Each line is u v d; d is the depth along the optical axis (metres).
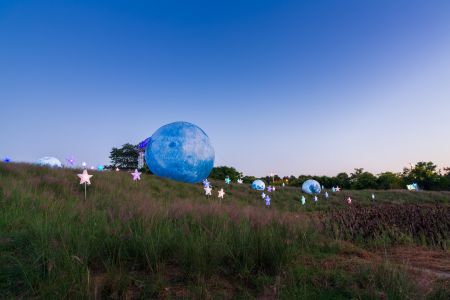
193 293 3.19
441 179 51.50
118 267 3.76
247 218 6.56
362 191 32.75
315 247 5.41
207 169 22.11
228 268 3.96
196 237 4.48
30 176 12.56
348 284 3.53
